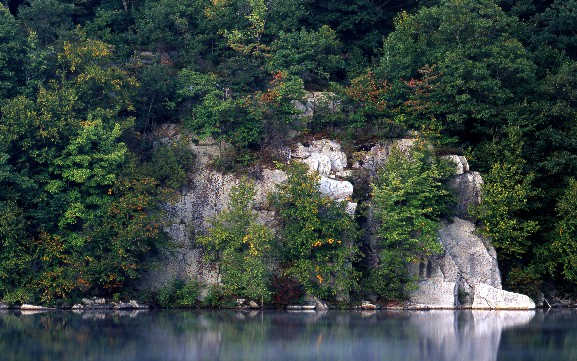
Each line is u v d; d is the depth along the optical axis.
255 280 49.06
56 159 49.97
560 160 55.16
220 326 41.53
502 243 53.75
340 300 51.47
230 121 54.56
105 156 50.62
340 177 54.66
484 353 34.47
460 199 54.88
